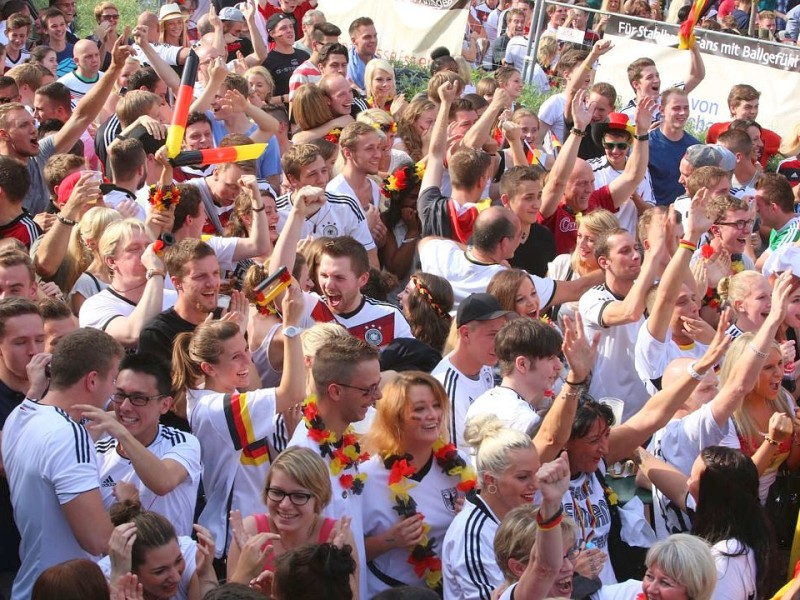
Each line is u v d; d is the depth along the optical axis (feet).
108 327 53.36
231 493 46.75
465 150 67.77
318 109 81.05
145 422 43.52
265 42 121.29
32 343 45.19
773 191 83.05
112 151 67.05
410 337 56.08
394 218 72.02
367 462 45.91
